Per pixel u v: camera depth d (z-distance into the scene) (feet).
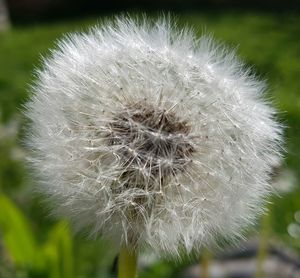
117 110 0.26
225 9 1.84
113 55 0.26
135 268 0.24
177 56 0.27
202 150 0.26
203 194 0.25
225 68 0.27
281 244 0.60
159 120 0.26
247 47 1.32
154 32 0.27
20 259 0.44
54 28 1.76
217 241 0.25
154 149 0.25
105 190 0.24
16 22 2.10
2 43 1.61
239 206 0.25
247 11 1.76
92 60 0.26
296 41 1.34
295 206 0.64
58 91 0.26
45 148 0.25
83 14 2.15
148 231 0.24
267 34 1.42
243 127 0.26
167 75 0.26
